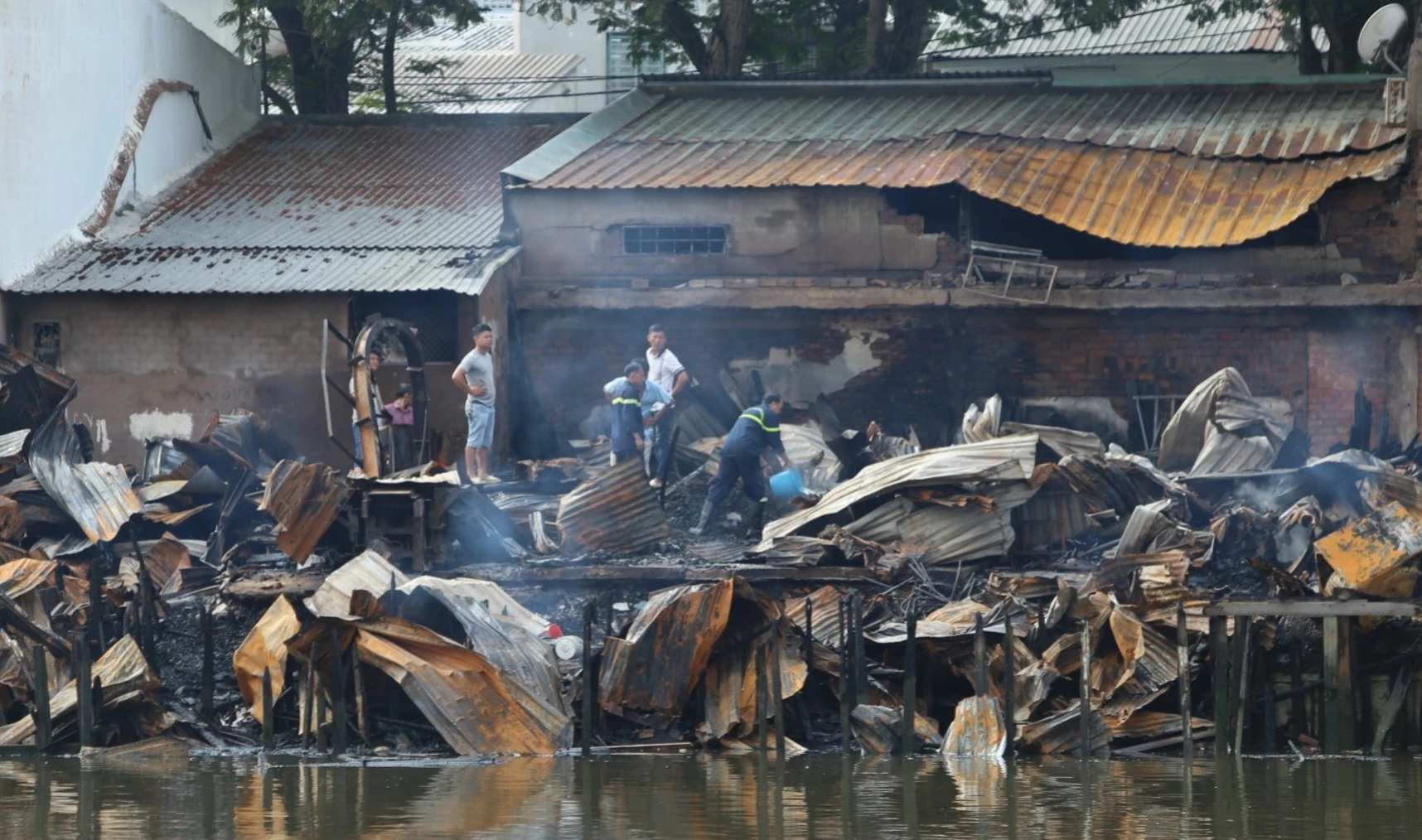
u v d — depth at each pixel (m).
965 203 72.44
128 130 77.88
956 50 110.69
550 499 60.66
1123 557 51.38
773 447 58.38
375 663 46.38
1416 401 70.62
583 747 45.97
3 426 61.00
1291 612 45.88
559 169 75.50
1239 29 115.06
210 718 48.59
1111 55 115.25
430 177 83.12
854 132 78.75
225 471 62.38
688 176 74.00
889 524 55.34
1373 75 79.19
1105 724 46.25
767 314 73.38
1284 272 71.19
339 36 89.25
